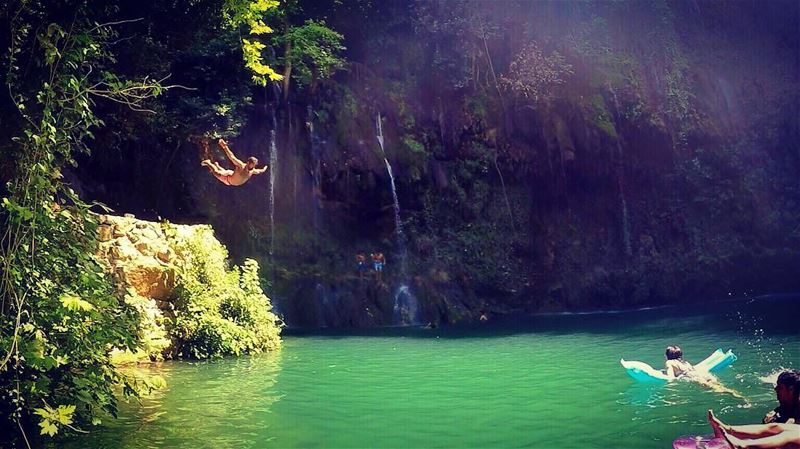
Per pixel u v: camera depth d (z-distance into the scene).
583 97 23.45
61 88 6.50
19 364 5.82
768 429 5.30
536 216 22.97
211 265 11.83
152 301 10.70
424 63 22.62
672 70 25.17
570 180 23.36
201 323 11.02
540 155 23.02
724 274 23.55
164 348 10.61
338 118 20.47
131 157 17.73
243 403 7.71
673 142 24.42
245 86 18.28
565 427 6.51
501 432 6.37
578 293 22.23
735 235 24.52
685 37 26.78
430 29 22.55
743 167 25.31
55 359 5.56
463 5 22.92
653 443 5.92
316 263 19.25
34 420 6.18
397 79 22.33
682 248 23.91
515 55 23.27
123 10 11.38
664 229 24.05
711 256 23.62
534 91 22.89
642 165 24.14
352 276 18.95
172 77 17.70
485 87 22.92
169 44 13.87
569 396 7.87
